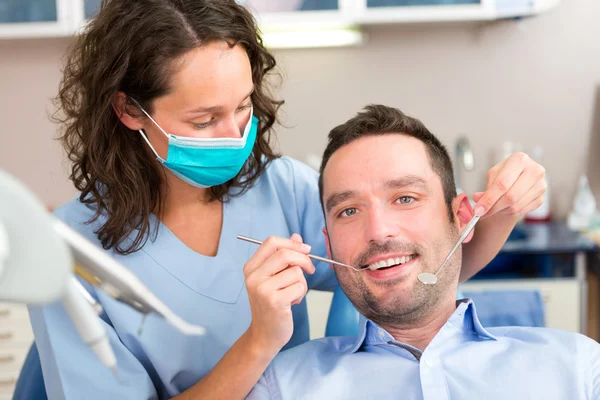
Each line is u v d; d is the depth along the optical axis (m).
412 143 1.27
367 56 3.32
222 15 1.20
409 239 1.22
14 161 3.41
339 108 3.36
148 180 1.35
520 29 3.26
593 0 3.23
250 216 1.49
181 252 1.39
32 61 3.35
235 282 1.42
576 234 2.96
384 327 1.30
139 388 1.27
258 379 1.29
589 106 3.29
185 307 1.37
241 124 1.30
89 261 0.54
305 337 1.55
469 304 1.30
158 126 1.24
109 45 1.22
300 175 1.60
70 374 1.25
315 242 1.57
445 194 1.28
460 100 3.32
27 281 0.45
